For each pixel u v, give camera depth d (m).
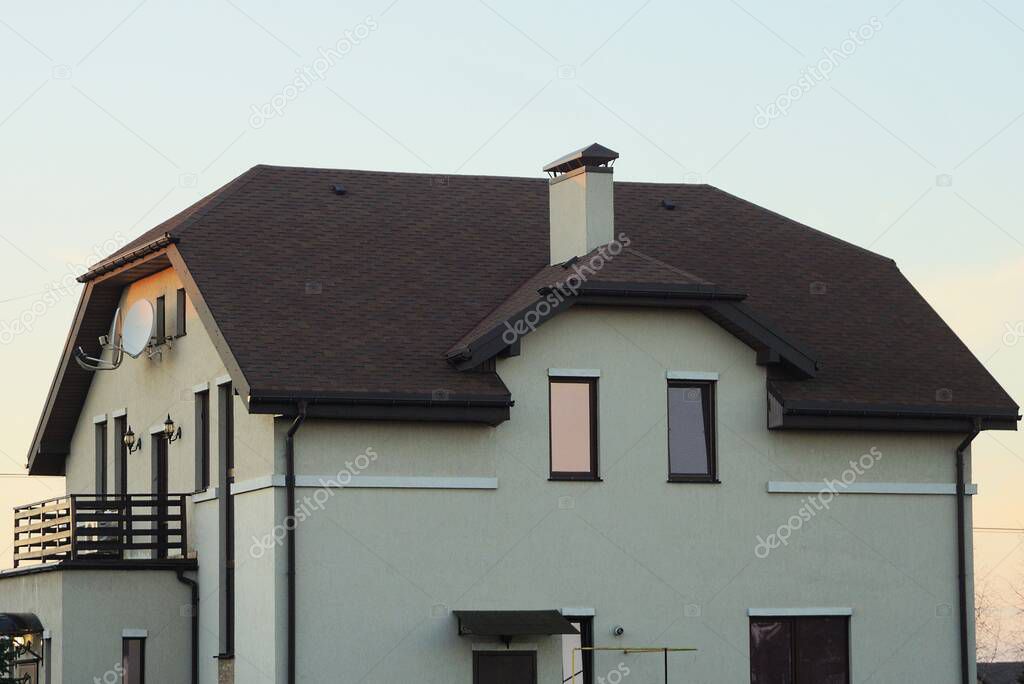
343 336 27.92
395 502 27.28
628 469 28.73
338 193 32.03
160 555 31.61
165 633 29.61
